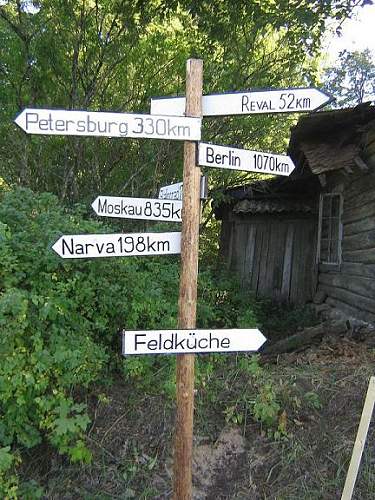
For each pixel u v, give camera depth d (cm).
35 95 772
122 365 416
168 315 445
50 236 368
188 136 237
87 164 802
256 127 877
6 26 753
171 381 379
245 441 357
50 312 335
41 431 346
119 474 335
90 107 789
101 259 398
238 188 980
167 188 303
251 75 822
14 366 303
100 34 762
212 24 747
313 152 647
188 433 240
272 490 322
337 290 725
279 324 788
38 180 801
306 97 251
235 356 468
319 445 344
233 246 1073
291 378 409
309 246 953
